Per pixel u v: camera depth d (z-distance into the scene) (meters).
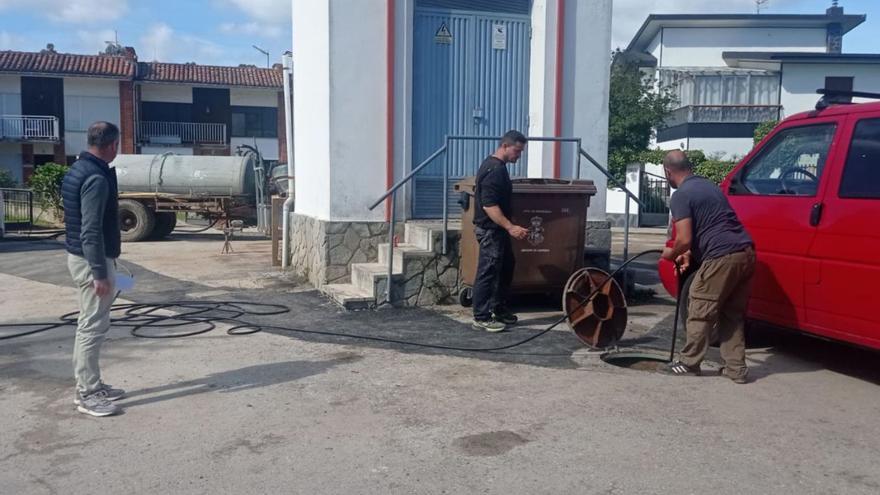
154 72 38.88
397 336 7.30
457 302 8.77
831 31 37.72
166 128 38.88
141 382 5.89
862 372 6.22
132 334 7.44
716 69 34.09
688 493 4.00
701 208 5.88
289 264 11.87
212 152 39.50
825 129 6.13
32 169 37.19
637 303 9.30
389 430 4.88
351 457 4.47
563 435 4.79
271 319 8.06
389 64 9.12
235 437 4.78
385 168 9.26
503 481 4.15
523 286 7.94
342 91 9.01
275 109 40.44
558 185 8.02
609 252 9.30
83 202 4.95
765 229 6.40
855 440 4.73
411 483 4.13
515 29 9.87
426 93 9.59
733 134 31.62
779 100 31.55
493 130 9.88
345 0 8.92
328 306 8.66
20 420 5.11
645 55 39.59
